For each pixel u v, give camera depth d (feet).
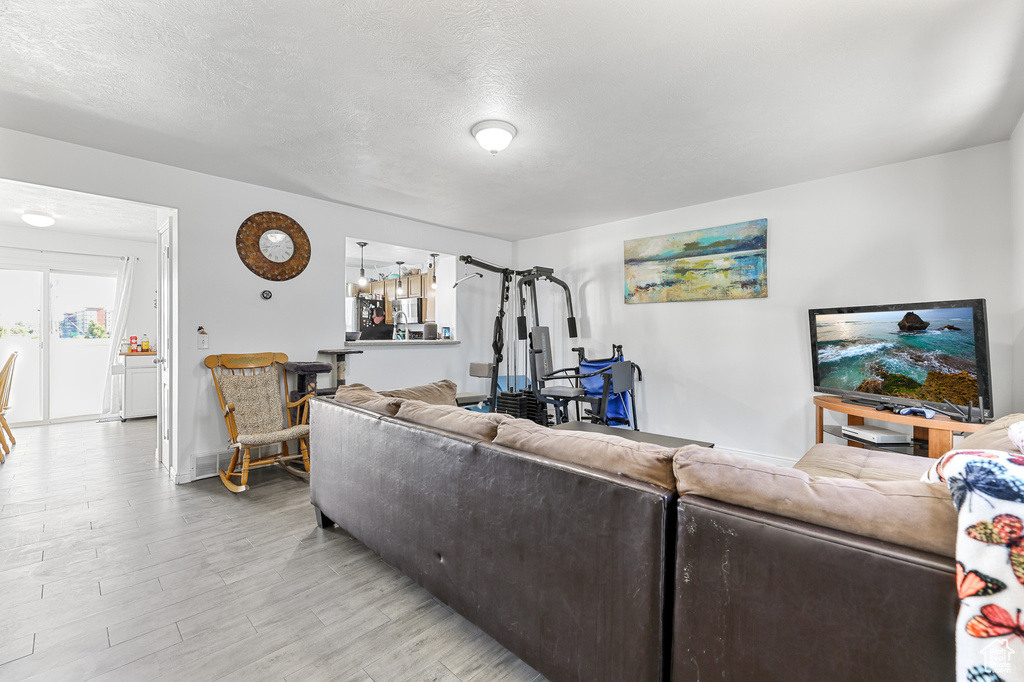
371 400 7.16
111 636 5.21
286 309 12.26
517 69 6.52
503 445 4.85
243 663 4.82
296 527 8.26
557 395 13.29
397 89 7.07
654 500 3.48
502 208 13.83
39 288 17.54
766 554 2.97
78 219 15.56
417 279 22.33
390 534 6.20
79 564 6.81
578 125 8.25
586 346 16.38
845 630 2.68
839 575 2.70
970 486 2.40
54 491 10.00
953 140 8.88
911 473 6.58
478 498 4.89
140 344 19.29
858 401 9.74
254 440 9.95
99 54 6.20
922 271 9.75
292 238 12.34
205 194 10.84
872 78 6.71
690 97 7.28
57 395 18.12
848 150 9.37
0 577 6.42
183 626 5.41
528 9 5.29
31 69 6.56
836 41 5.85
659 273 14.20
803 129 8.42
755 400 12.28
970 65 6.36
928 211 9.69
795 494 3.01
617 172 10.66
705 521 3.24
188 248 10.60
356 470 6.91
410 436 5.83
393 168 10.43
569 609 4.03
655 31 5.69
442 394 9.46
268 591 6.17
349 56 6.24
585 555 3.90
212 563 6.90
